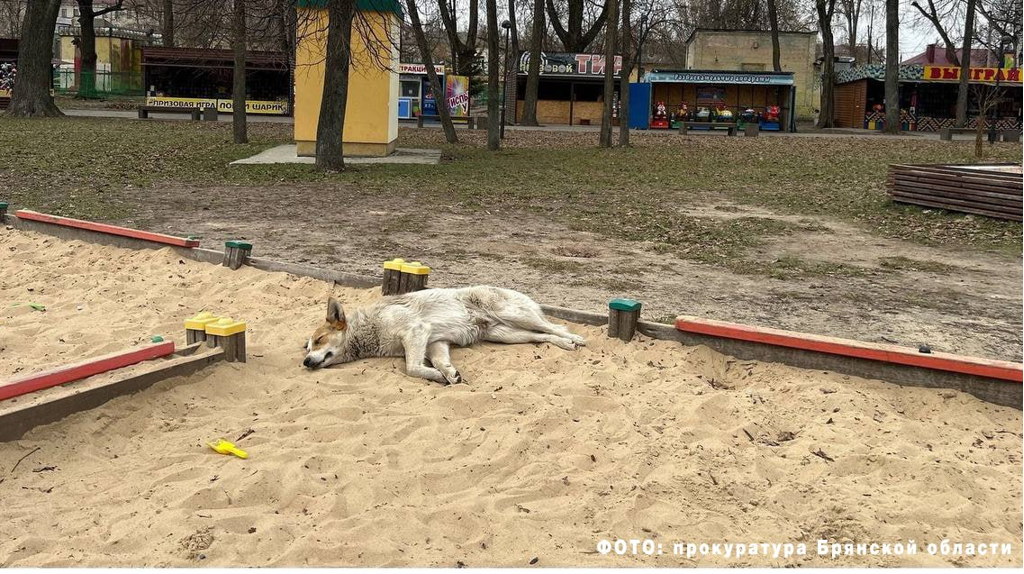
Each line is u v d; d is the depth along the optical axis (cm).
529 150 2941
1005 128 4725
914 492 468
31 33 3650
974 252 1264
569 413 567
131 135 2908
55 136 2714
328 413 562
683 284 988
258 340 712
